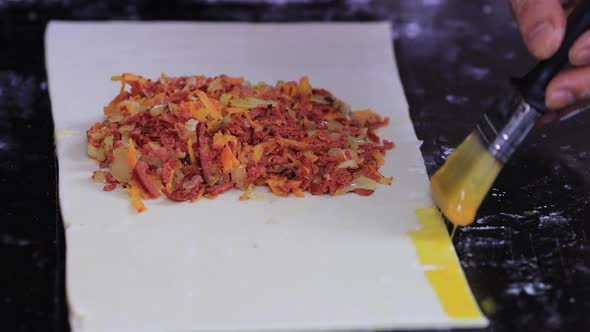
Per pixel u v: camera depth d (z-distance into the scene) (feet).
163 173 1.83
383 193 1.85
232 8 2.51
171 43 2.33
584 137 2.04
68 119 2.02
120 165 1.85
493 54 2.36
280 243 1.72
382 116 2.08
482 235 1.77
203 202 1.81
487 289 1.66
